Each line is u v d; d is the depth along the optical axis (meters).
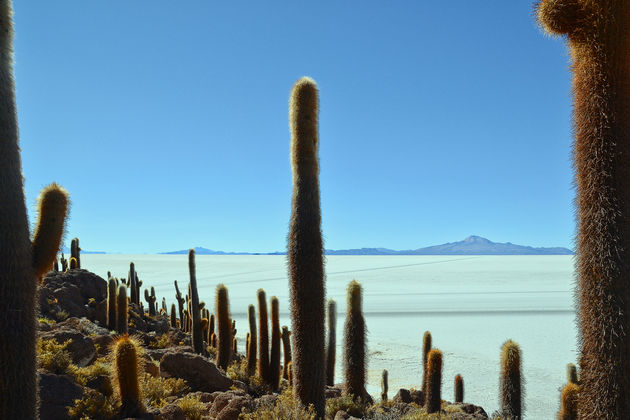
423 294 72.31
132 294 23.86
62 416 6.85
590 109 3.96
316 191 7.60
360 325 10.09
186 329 23.09
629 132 3.85
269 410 7.75
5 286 4.55
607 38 3.89
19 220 4.69
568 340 35.28
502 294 71.94
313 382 7.39
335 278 103.69
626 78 3.87
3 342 4.52
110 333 14.48
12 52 4.86
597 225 3.87
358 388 10.08
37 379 4.87
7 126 4.67
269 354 13.25
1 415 4.50
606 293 3.81
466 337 36.72
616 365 3.74
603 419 3.79
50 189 5.21
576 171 4.06
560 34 4.26
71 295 18.81
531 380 24.41
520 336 36.97
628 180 3.81
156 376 10.45
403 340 35.41
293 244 7.51
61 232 5.19
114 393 7.61
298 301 7.46
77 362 9.73
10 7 4.86
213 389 10.83
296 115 7.63
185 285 85.19
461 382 14.91
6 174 4.62
